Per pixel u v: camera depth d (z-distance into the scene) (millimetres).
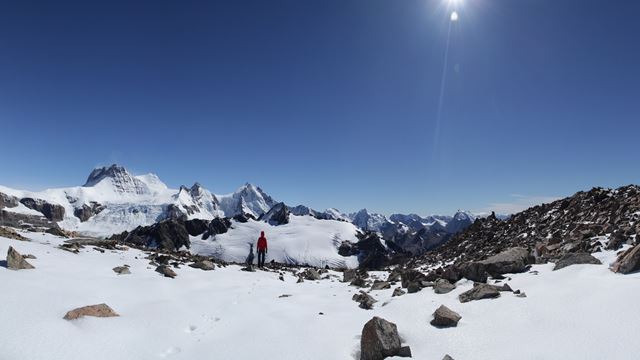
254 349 13211
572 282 15547
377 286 25047
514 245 32656
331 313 17562
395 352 12188
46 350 11625
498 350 11562
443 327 13984
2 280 16828
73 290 17469
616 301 12508
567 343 10953
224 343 13859
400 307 17344
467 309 15328
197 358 12719
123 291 19281
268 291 24016
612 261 17172
